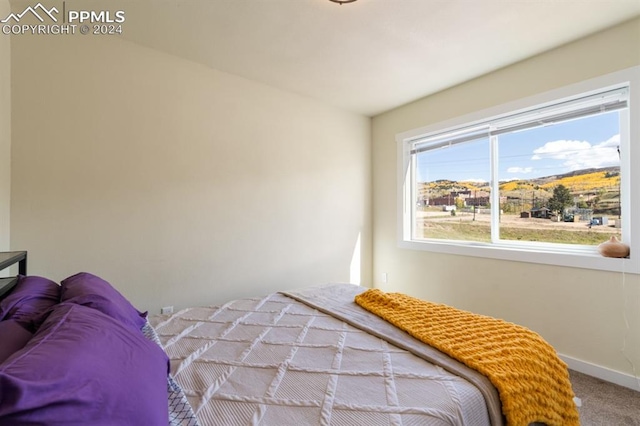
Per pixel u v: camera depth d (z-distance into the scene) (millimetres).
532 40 2176
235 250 2746
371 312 1743
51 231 1977
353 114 3676
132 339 876
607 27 2014
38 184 1940
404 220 3537
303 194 3217
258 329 1543
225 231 2688
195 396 994
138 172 2271
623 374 1979
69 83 2027
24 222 1900
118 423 608
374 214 3855
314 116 3297
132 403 652
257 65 2562
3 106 1781
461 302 2941
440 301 3133
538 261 2383
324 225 3398
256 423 870
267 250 2951
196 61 2504
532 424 1119
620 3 1782
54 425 526
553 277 2314
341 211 3553
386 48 2291
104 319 885
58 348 654
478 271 2811
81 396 573
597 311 2098
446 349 1239
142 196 2289
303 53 2373
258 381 1085
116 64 2180
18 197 1884
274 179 2996
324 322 1639
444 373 1111
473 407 968
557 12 1868
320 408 935
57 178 1994
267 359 1239
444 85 2939
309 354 1282
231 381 1082
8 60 1834
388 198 3680
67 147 2023
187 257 2490
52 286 1318
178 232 2445
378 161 3799
